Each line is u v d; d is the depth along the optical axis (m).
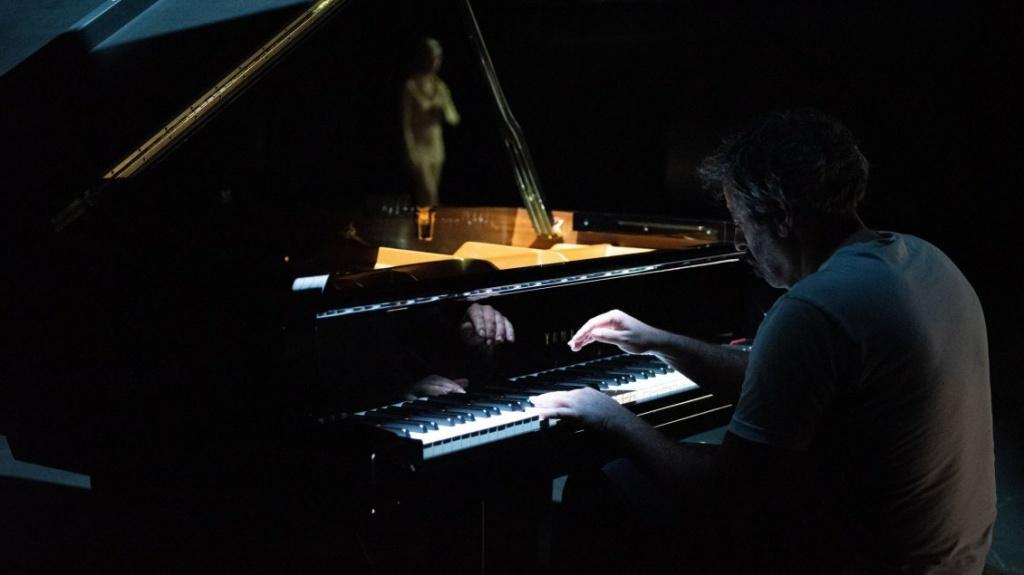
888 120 8.09
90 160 2.47
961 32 7.89
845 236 1.94
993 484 1.94
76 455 2.61
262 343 2.18
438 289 2.41
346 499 2.09
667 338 2.60
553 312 2.68
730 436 1.85
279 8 2.88
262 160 2.81
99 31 2.94
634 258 2.88
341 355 2.22
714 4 8.09
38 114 2.64
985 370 1.90
